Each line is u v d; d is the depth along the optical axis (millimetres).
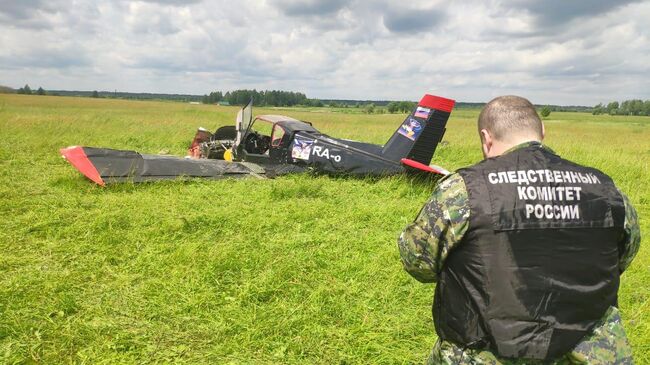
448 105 8359
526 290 1491
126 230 4938
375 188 7613
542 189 1548
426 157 8383
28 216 5188
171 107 53031
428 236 1628
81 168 6898
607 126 49156
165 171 7281
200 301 3436
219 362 2803
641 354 2965
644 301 3742
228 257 4164
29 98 62469
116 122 19266
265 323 3193
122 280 3768
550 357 1502
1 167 8156
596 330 1552
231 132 10648
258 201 6430
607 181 1626
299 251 4523
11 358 2703
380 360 2885
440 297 1704
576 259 1513
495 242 1513
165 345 2943
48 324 3076
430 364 1792
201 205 6051
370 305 3549
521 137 1684
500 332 1501
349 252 4590
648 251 4922
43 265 4027
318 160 8289
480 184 1568
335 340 3070
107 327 3086
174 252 4277
